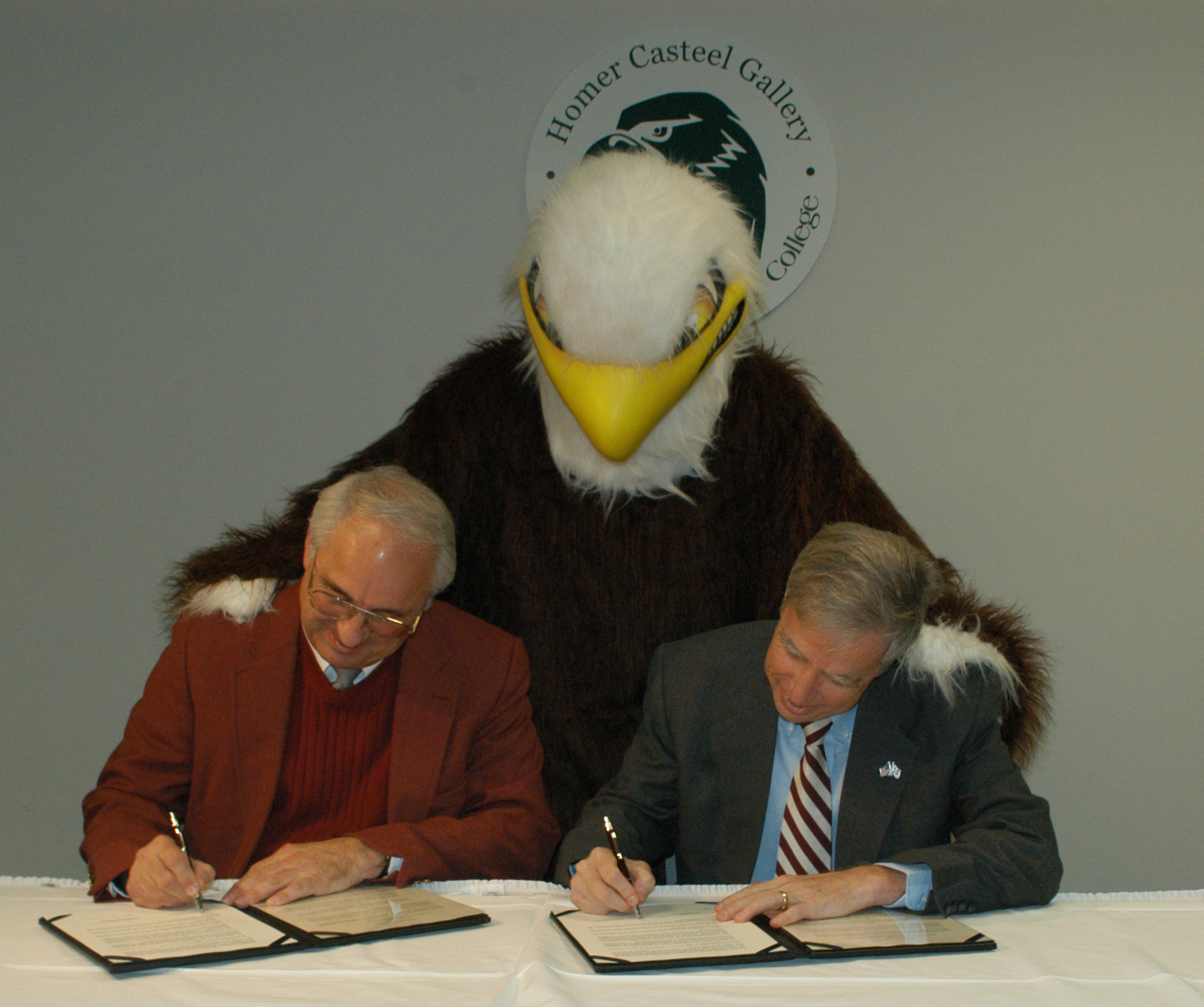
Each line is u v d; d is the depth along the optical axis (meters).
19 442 2.79
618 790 1.68
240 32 2.78
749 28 2.66
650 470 1.80
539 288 1.71
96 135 2.80
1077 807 2.63
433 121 2.74
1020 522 2.63
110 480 2.77
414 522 1.53
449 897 1.40
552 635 1.87
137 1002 0.97
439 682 1.69
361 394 2.74
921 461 2.65
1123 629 2.62
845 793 1.58
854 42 2.65
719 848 1.63
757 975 1.08
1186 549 2.62
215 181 2.78
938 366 2.65
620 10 2.69
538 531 1.87
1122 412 2.63
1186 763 2.61
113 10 2.79
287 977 1.04
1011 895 1.37
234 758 1.64
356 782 1.67
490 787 1.71
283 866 1.36
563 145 2.68
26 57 2.81
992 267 2.64
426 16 2.74
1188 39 2.63
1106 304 2.63
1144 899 1.46
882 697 1.61
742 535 1.86
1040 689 1.74
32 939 1.17
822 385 2.65
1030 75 2.64
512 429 1.90
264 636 1.69
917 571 1.46
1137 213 2.63
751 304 1.78
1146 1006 1.00
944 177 2.64
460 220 2.73
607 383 1.61
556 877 1.55
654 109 2.66
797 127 2.64
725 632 1.72
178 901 1.30
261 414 2.76
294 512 1.89
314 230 2.76
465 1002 0.98
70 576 2.77
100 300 2.79
